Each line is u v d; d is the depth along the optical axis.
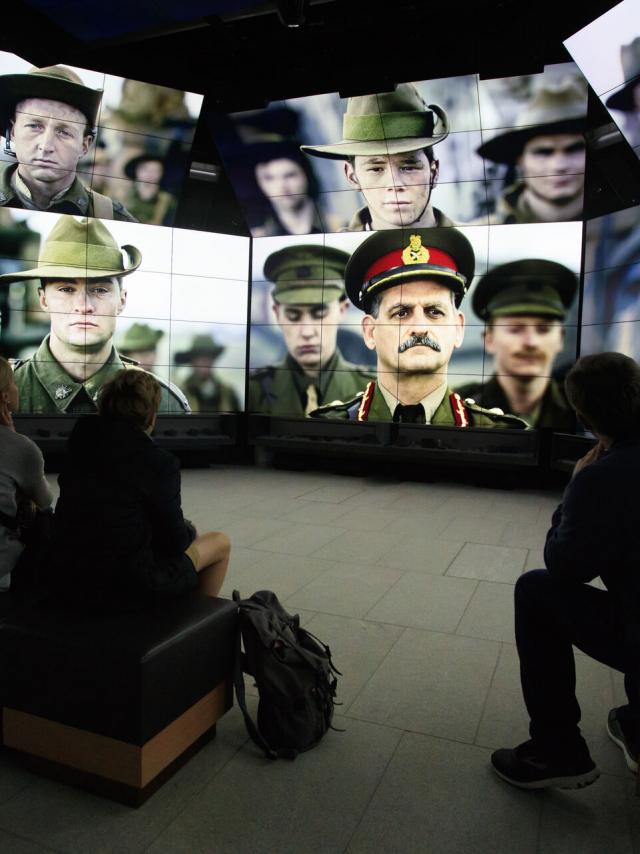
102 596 2.44
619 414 2.02
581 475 2.04
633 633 1.97
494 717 2.88
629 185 8.95
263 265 11.52
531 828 2.15
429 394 10.73
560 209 9.61
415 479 10.16
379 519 7.21
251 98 9.80
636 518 1.94
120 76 9.61
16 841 2.04
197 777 2.40
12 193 10.11
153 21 7.57
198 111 10.27
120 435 2.43
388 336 10.88
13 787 2.32
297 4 6.72
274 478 10.09
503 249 10.08
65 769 2.34
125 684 2.16
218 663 2.58
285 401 11.59
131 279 10.99
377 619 4.10
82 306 10.73
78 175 10.27
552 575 2.13
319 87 9.58
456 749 2.62
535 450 9.58
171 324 11.29
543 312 9.97
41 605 2.52
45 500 2.79
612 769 2.50
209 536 2.98
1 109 9.43
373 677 3.27
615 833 2.14
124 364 11.05
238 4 7.06
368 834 2.11
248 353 11.80
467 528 6.84
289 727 2.55
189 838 2.08
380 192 10.32
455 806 2.26
